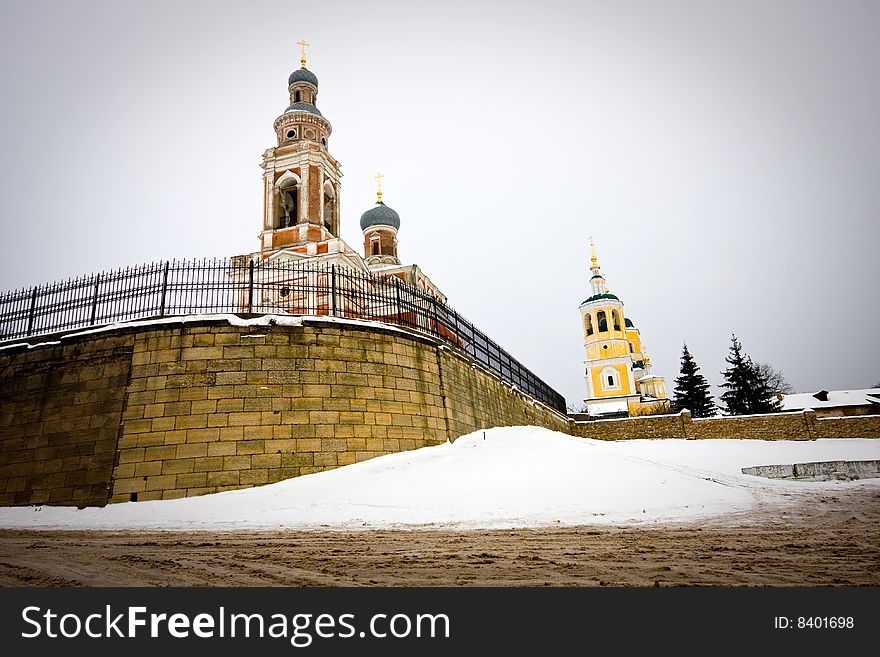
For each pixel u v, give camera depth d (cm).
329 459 1788
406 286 2411
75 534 1193
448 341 2470
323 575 732
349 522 1192
